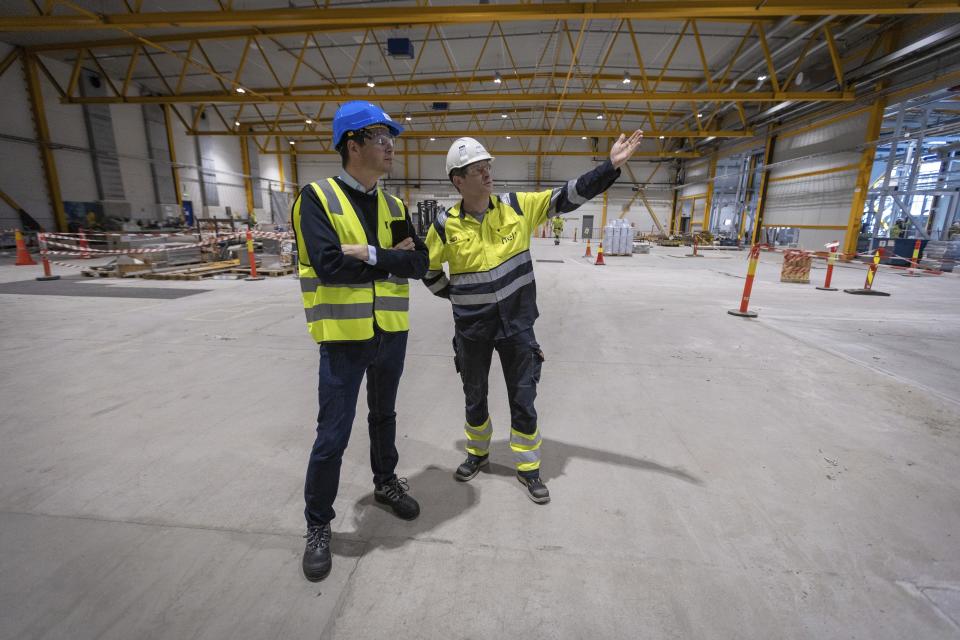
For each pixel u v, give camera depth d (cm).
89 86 1622
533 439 201
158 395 311
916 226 1323
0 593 142
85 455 230
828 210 1575
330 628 132
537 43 1398
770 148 1922
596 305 654
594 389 330
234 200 2417
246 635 129
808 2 806
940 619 135
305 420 274
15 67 1405
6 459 225
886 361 397
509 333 188
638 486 207
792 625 133
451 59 1545
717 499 197
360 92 1934
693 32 1284
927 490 204
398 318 166
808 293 783
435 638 129
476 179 170
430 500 198
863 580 151
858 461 229
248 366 372
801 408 296
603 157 2819
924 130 1177
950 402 306
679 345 447
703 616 137
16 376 346
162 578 150
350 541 170
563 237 3055
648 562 159
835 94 1302
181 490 201
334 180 154
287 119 2350
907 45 1177
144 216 1830
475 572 155
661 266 1245
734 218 2236
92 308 595
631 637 130
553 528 178
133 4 1145
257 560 159
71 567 154
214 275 916
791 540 170
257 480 210
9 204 1403
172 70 1652
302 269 153
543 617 136
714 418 281
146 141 1856
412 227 168
